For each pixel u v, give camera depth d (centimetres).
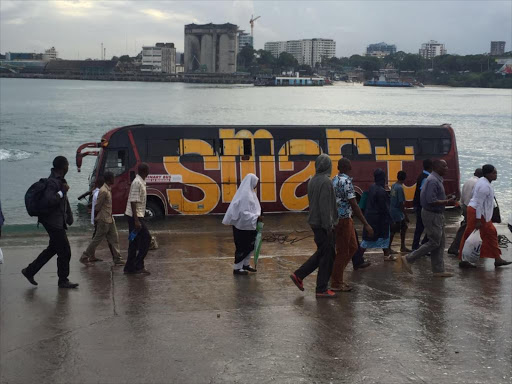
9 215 2434
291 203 2097
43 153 4719
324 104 13900
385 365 722
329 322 868
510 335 825
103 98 15362
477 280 1120
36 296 980
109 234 1242
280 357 741
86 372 694
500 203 2794
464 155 4869
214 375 691
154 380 677
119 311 905
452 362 734
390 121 8944
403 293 1027
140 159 2019
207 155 2053
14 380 673
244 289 1041
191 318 877
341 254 1029
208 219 2017
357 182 2127
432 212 1117
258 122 8312
